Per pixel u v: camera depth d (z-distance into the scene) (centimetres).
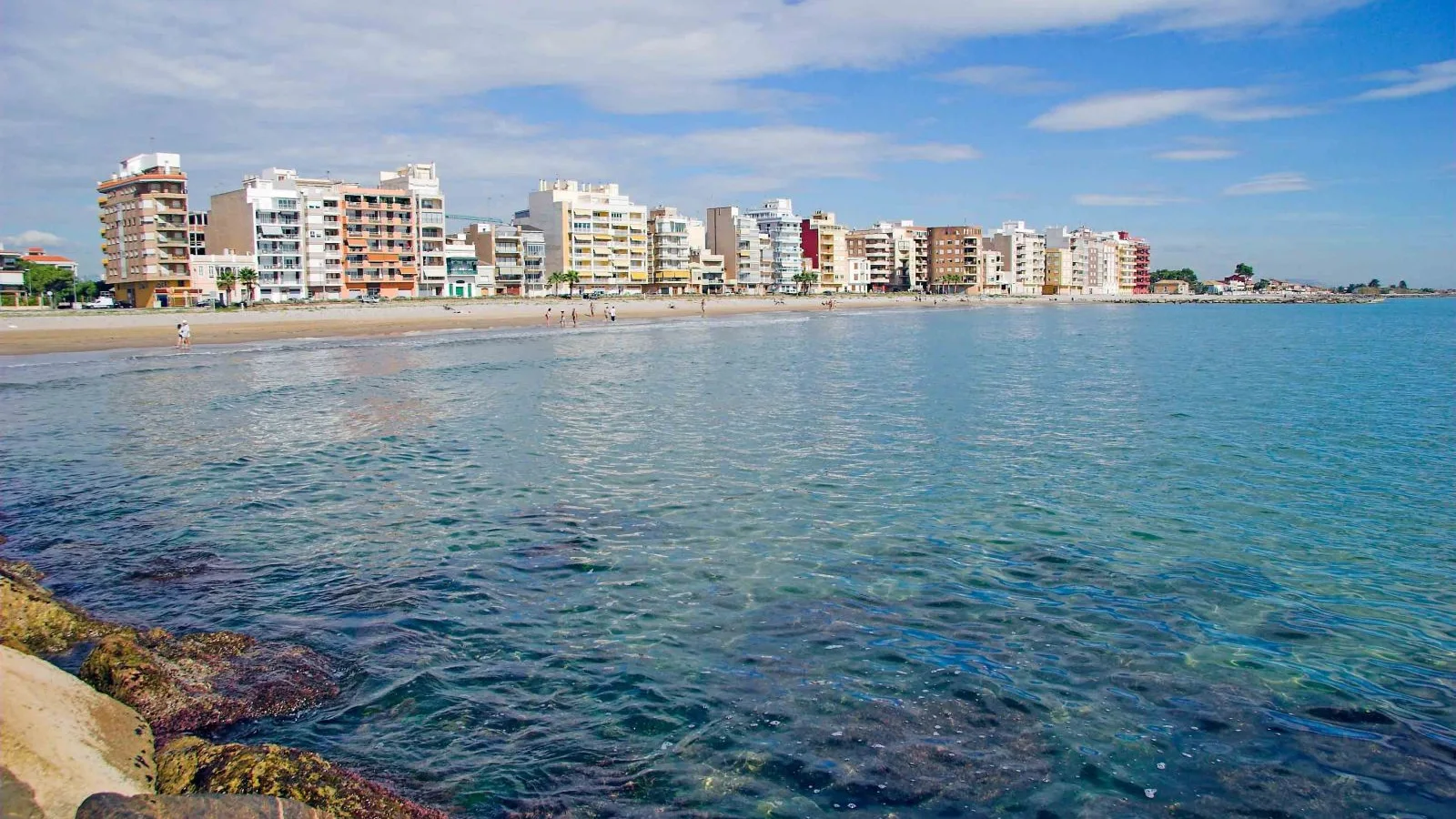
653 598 1449
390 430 3075
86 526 1866
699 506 2041
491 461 2531
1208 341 8675
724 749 984
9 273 14038
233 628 1299
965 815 873
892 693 1121
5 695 786
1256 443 2866
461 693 1106
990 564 1631
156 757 865
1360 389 4394
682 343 7812
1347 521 1934
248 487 2220
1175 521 1938
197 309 9906
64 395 4025
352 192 12925
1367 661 1237
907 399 3947
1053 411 3591
